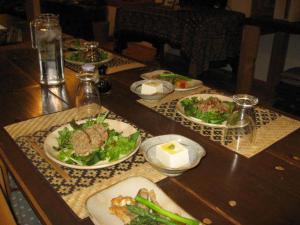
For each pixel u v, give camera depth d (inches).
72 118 49.3
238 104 43.1
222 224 30.2
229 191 34.6
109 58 75.3
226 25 127.6
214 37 126.9
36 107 53.0
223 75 157.9
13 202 53.4
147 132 45.7
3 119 49.0
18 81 63.8
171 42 137.7
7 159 39.4
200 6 145.9
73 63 72.7
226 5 146.9
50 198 33.1
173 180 36.4
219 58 131.9
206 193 34.3
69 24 209.5
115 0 200.1
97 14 206.2
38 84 62.4
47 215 30.8
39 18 61.4
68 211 31.4
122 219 30.0
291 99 109.7
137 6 157.6
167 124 48.3
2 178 52.7
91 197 31.7
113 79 65.6
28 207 52.6
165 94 55.6
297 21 102.1
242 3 142.9
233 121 43.8
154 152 39.8
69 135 41.6
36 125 47.3
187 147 40.4
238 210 32.0
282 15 102.7
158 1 174.7
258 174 37.5
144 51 204.5
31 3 132.3
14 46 87.2
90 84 50.6
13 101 55.0
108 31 215.6
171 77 64.9
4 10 197.6
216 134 45.9
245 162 39.6
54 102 54.9
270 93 136.9
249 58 106.3
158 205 31.1
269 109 53.8
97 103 51.9
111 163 37.1
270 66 135.7
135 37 156.3
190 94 59.1
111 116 50.1
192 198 33.6
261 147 42.8
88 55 73.0
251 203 33.0
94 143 39.0
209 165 39.0
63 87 61.2
